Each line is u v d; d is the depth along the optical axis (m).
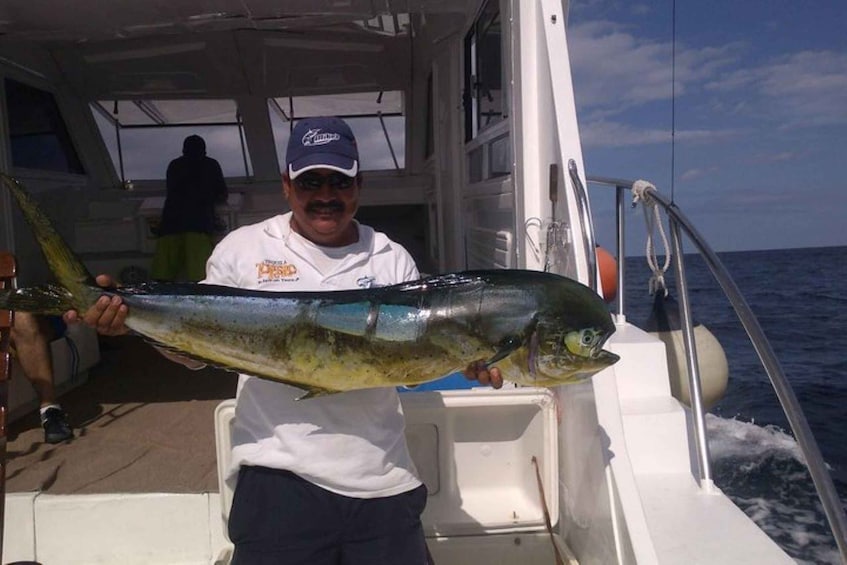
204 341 1.98
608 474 2.20
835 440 7.43
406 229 8.48
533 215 3.20
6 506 2.90
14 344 3.75
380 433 2.03
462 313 1.84
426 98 7.18
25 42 5.95
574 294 1.81
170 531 2.93
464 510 2.79
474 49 4.76
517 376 1.86
